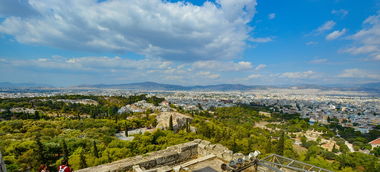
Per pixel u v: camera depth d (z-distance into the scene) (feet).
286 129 365.40
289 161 36.96
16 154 127.13
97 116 354.95
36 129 214.48
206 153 45.24
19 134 193.06
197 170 34.99
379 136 310.86
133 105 499.51
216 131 209.05
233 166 29.96
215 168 36.04
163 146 124.36
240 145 151.84
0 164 19.44
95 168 34.19
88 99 553.23
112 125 272.51
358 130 369.71
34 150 125.49
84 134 203.41
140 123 307.99
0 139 159.63
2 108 349.20
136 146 127.65
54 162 126.52
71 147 142.10
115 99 575.38
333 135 321.93
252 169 35.06
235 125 345.51
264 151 149.18
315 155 183.32
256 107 652.89
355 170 147.64
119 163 36.73
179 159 43.73
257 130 320.09
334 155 187.42
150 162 38.55
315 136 325.01
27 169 113.91
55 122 264.11
